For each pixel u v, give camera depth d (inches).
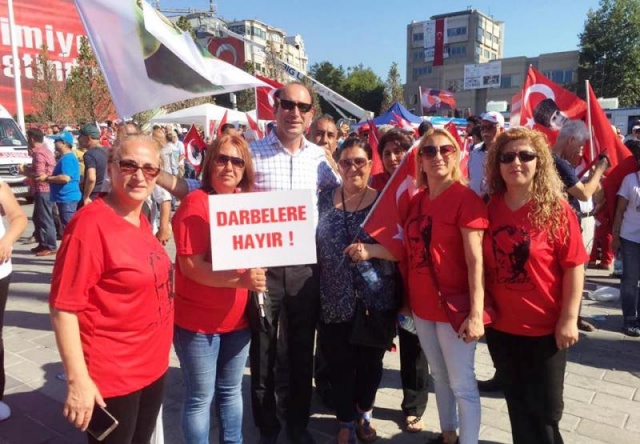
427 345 109.0
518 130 94.3
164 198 205.2
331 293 116.8
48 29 1190.3
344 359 119.0
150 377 82.4
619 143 191.6
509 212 96.0
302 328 117.6
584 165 199.0
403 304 118.0
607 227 206.1
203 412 100.5
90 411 72.8
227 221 92.0
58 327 72.4
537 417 98.8
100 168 253.3
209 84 113.9
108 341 76.9
